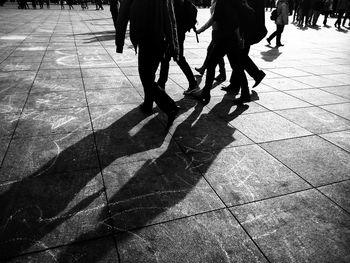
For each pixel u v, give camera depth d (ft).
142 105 14.67
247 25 14.58
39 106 14.92
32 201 8.50
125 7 12.21
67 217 7.95
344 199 8.95
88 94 16.76
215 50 15.06
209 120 14.01
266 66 24.93
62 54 26.37
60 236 7.35
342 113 15.33
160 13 11.91
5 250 6.93
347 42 39.73
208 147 11.62
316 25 62.03
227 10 14.12
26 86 17.79
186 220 7.96
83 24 51.11
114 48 29.60
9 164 10.14
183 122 13.73
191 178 9.71
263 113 15.02
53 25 48.21
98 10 96.32
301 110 15.57
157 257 6.86
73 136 12.11
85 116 13.96
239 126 13.50
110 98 16.25
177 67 23.50
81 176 9.64
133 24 12.12
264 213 8.29
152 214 8.13
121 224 7.77
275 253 7.05
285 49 33.27
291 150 11.59
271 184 9.53
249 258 6.89
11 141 11.57
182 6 15.16
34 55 25.76
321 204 8.71
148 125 13.30
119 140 11.93
